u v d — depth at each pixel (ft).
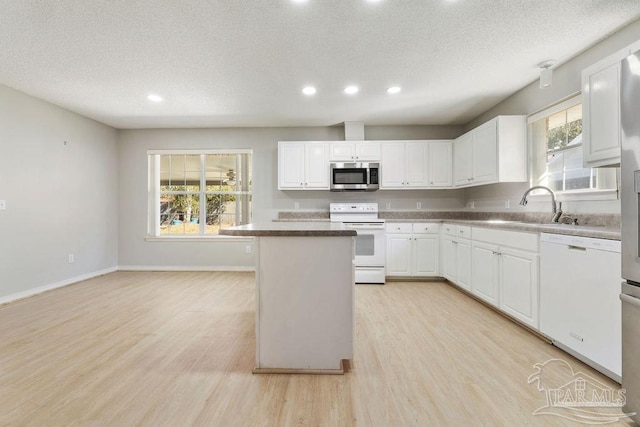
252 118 14.92
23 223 11.62
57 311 10.00
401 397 5.47
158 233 17.07
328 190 16.10
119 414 5.00
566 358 6.80
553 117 10.20
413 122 15.62
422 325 8.80
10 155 11.15
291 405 5.25
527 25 7.48
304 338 6.31
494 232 9.45
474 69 9.85
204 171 17.10
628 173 4.78
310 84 10.97
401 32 7.79
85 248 14.56
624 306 4.91
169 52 8.70
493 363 6.63
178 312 9.94
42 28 7.50
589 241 6.08
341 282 6.28
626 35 7.52
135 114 14.20
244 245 16.58
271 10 6.91
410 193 16.20
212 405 5.24
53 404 5.24
